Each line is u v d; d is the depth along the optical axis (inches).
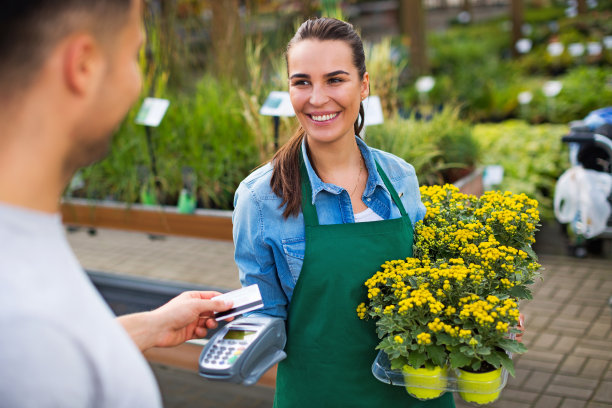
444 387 56.3
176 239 154.0
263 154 165.9
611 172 152.8
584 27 538.6
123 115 29.4
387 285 57.5
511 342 55.0
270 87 176.9
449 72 423.2
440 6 911.0
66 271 26.7
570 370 130.7
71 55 26.0
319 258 58.8
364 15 695.7
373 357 60.7
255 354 53.7
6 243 25.1
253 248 60.3
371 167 63.0
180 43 211.0
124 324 47.5
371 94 173.8
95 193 172.9
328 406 60.8
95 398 26.6
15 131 25.8
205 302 52.4
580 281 172.1
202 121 177.8
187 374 138.6
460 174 169.2
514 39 500.7
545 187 221.0
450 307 55.9
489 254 60.3
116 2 27.2
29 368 24.0
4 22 24.9
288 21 206.8
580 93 311.0
